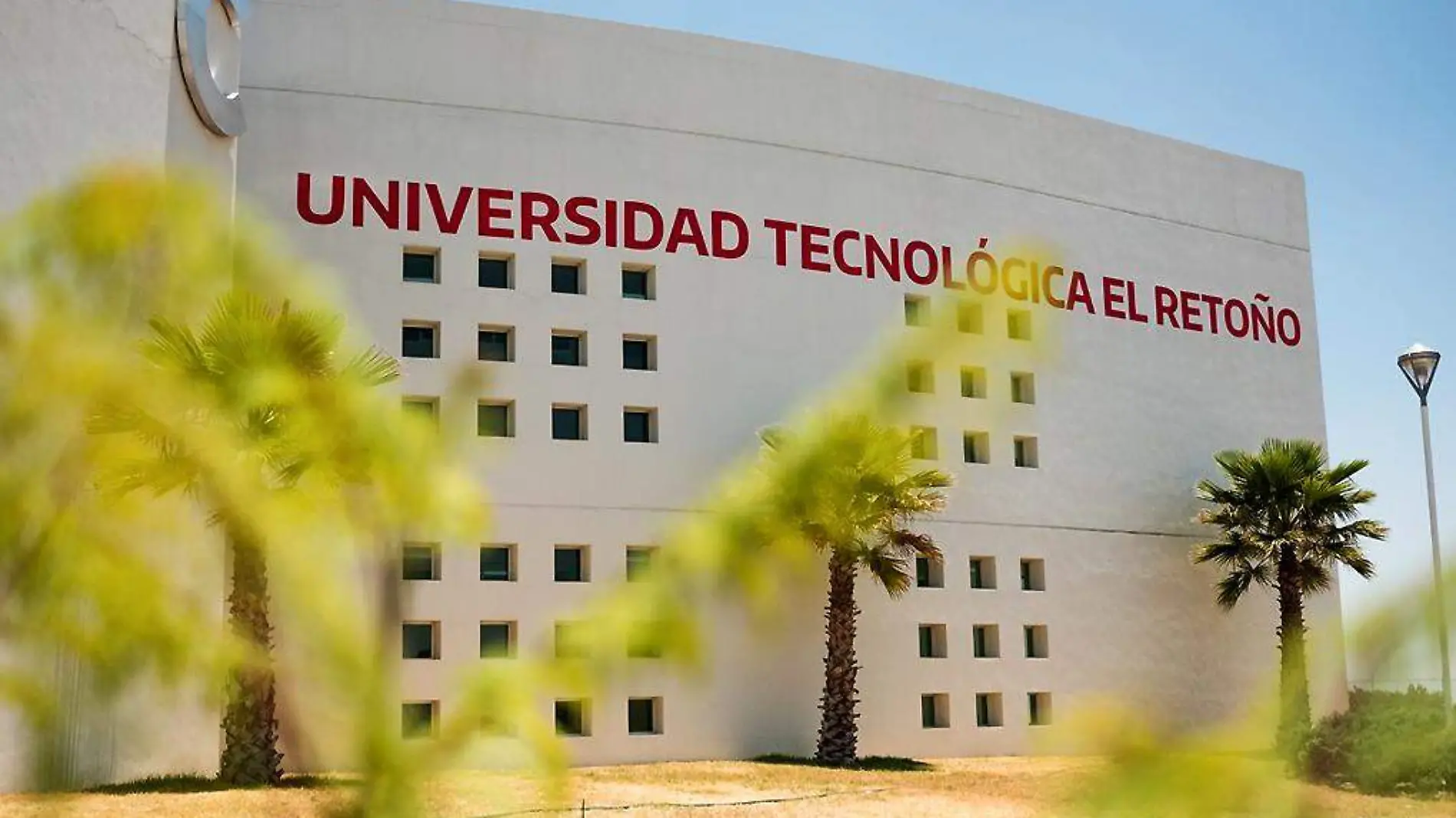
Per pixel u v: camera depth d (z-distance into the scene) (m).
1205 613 44.25
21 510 1.79
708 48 39.12
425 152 35.38
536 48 37.03
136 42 24.70
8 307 1.85
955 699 38.91
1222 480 45.53
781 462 2.14
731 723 35.44
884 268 40.34
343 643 1.86
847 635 34.78
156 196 1.94
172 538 1.85
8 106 21.55
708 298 37.72
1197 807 1.92
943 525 39.81
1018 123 43.84
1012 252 2.16
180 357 1.88
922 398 2.14
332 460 1.94
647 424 36.84
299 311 2.02
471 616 33.16
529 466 34.81
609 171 37.28
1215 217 47.78
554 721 1.93
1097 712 1.93
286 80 34.53
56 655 1.79
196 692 1.81
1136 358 44.72
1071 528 42.19
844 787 28.05
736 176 38.81
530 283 35.81
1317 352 49.16
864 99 41.12
